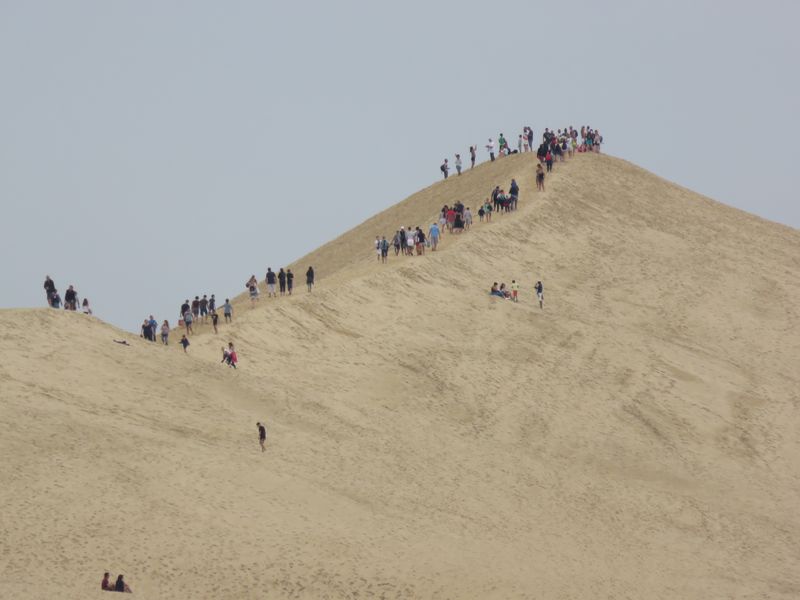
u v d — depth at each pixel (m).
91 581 171.62
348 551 194.25
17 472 194.38
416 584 188.50
